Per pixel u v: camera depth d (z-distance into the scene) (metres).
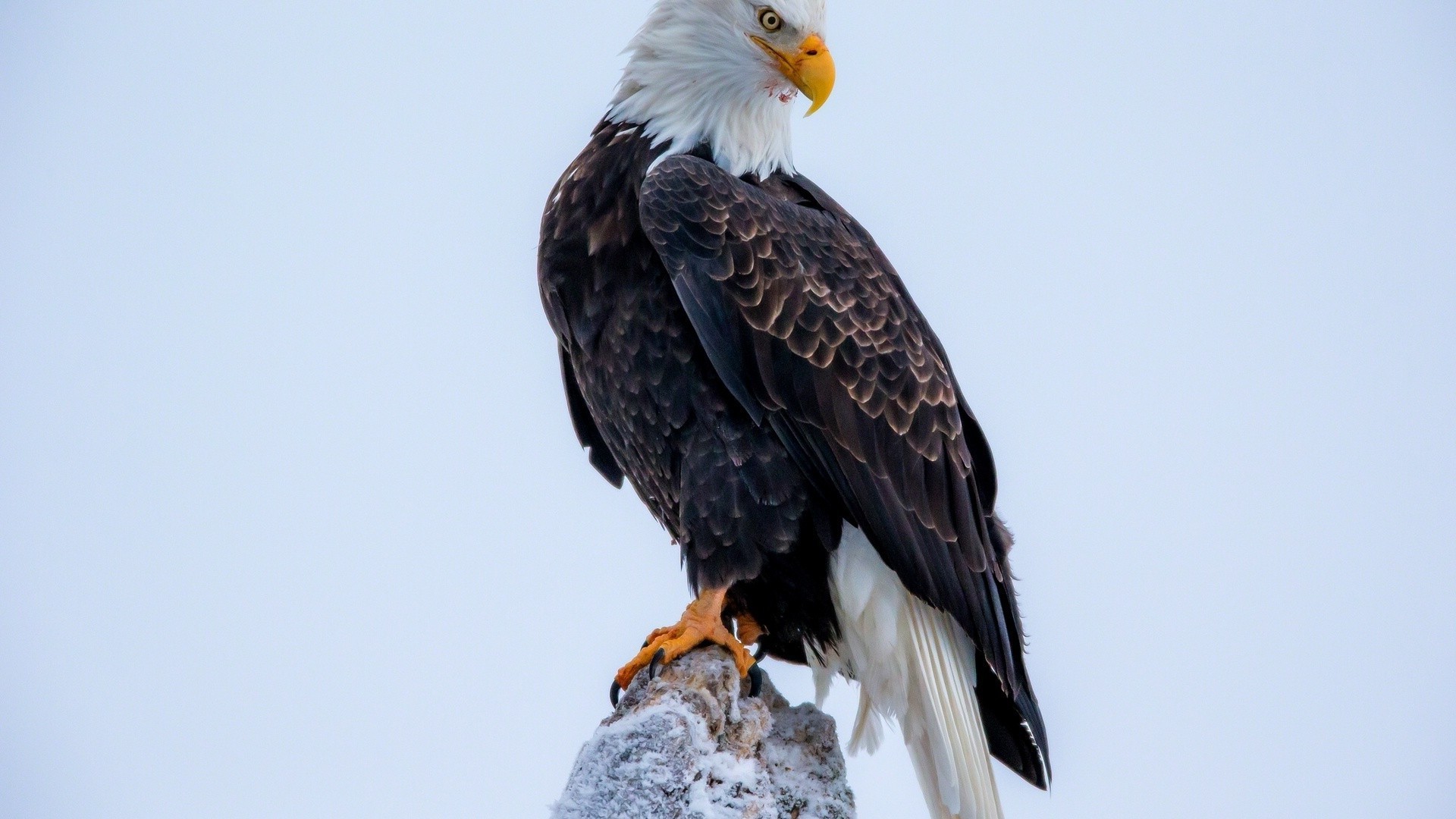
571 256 9.85
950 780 9.34
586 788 7.25
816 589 9.69
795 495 9.52
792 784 7.99
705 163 9.91
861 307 9.92
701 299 9.41
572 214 9.93
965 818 9.36
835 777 8.11
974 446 10.69
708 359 9.54
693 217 9.53
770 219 9.80
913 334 10.20
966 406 10.73
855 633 9.63
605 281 9.73
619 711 8.18
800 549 9.59
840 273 9.97
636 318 9.65
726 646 8.88
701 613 9.07
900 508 9.68
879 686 9.62
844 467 9.55
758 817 7.38
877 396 9.80
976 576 9.90
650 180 9.69
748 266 9.55
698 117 10.26
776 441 9.56
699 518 9.47
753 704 8.10
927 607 9.80
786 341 9.58
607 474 11.24
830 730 8.23
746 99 10.33
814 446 9.53
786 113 10.63
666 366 9.59
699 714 7.58
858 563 9.65
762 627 10.11
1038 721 10.16
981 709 10.34
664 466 9.88
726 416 9.52
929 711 9.46
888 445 9.77
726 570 9.36
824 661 10.15
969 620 9.75
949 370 10.72
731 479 9.47
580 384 10.29
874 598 9.58
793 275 9.70
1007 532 10.88
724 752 7.65
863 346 9.81
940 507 9.91
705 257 9.50
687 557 9.49
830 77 10.09
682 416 9.60
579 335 9.90
